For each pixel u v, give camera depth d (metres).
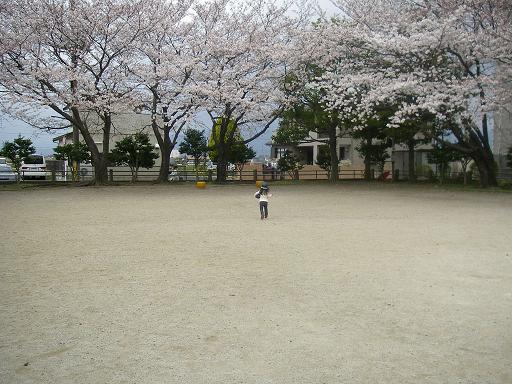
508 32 16.11
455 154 22.78
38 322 4.30
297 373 3.34
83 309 4.65
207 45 22.03
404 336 3.98
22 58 19.97
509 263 6.55
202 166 33.75
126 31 21.14
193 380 3.24
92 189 20.53
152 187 21.89
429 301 4.88
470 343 3.85
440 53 17.08
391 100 17.66
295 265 6.48
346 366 3.45
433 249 7.54
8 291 5.25
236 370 3.38
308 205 14.24
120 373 3.34
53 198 16.41
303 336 3.98
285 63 23.06
